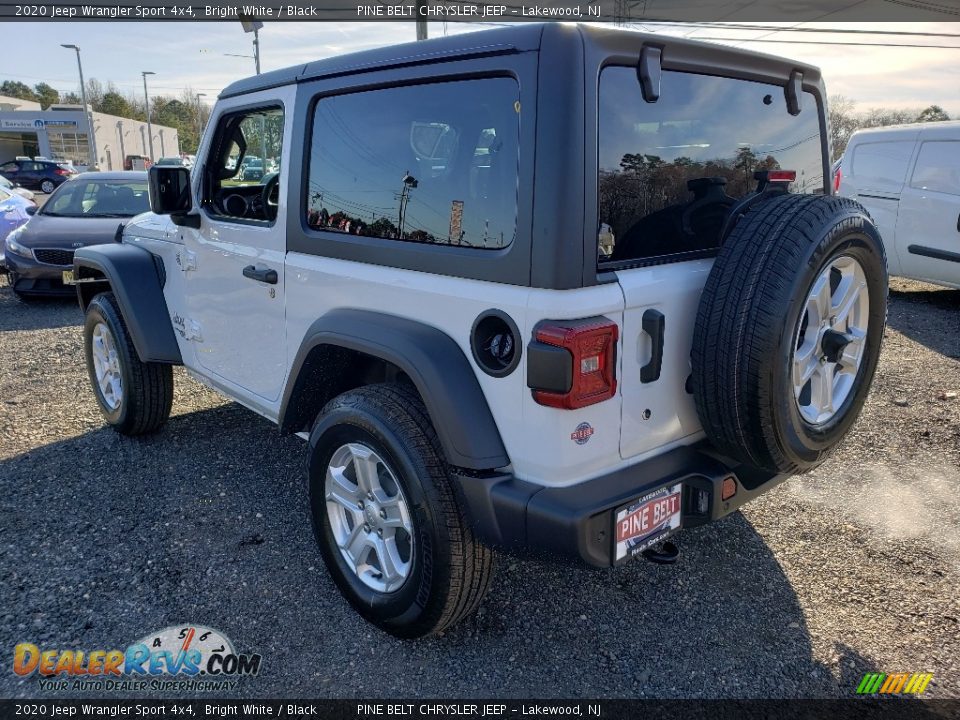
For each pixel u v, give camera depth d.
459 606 2.52
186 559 3.26
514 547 2.29
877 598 3.02
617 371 2.26
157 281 4.20
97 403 5.18
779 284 2.22
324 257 2.89
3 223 10.30
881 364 6.23
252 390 3.51
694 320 2.49
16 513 3.65
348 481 2.81
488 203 2.28
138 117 98.44
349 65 2.74
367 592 2.76
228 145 3.65
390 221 2.62
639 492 2.29
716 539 3.47
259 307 3.31
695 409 2.55
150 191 3.48
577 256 2.11
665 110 2.42
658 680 2.57
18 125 56.94
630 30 2.24
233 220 3.44
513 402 2.25
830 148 3.26
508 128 2.21
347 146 2.78
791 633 2.82
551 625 2.85
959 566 3.24
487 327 2.28
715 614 2.92
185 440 4.57
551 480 2.24
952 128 8.17
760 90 2.80
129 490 3.90
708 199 2.65
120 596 3.00
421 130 2.47
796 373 2.43
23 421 4.90
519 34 2.15
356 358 3.02
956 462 4.29
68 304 8.79
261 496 3.85
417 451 2.45
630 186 2.33
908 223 8.55
